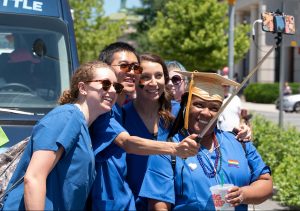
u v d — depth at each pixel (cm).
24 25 620
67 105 343
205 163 381
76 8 3822
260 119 1429
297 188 818
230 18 1450
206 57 3047
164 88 425
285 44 966
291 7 831
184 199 376
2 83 599
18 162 355
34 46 619
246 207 399
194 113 379
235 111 732
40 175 322
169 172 377
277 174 903
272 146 1024
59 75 614
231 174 385
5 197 347
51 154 325
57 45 625
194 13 3005
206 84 376
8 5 624
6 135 506
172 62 556
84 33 3875
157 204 373
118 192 365
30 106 579
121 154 370
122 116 421
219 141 393
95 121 369
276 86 4184
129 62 411
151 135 418
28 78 607
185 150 348
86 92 349
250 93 4338
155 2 3859
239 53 3200
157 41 3125
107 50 420
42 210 319
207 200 373
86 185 339
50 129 329
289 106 3322
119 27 4144
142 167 393
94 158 346
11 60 611
